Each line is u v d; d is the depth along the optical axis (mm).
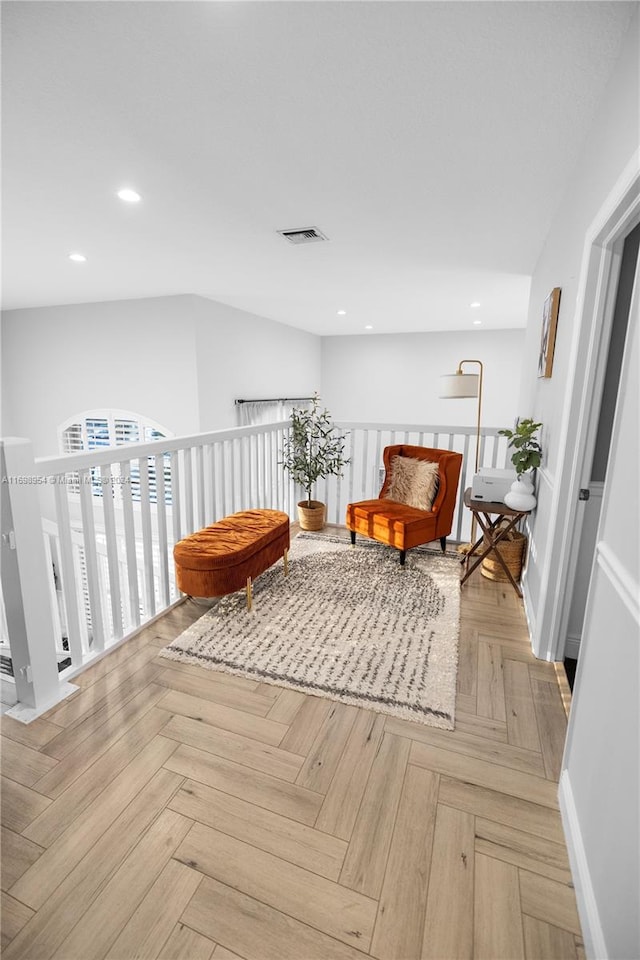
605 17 1267
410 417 7773
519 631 2246
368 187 2293
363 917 1001
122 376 5129
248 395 5852
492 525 2814
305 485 4039
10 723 1566
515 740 1525
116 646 2045
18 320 5531
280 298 4898
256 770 1385
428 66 1452
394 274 3871
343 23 1274
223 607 2443
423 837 1182
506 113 1694
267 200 2443
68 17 1247
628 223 1443
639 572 902
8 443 1476
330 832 1191
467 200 2434
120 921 988
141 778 1349
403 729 1567
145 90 1563
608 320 1711
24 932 966
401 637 2148
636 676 875
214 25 1278
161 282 4188
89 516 1878
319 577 2836
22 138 1853
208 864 1107
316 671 1878
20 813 1231
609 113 1502
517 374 7074
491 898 1042
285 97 1605
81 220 2701
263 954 933
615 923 845
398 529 2975
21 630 1574
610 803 943
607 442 1881
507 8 1229
